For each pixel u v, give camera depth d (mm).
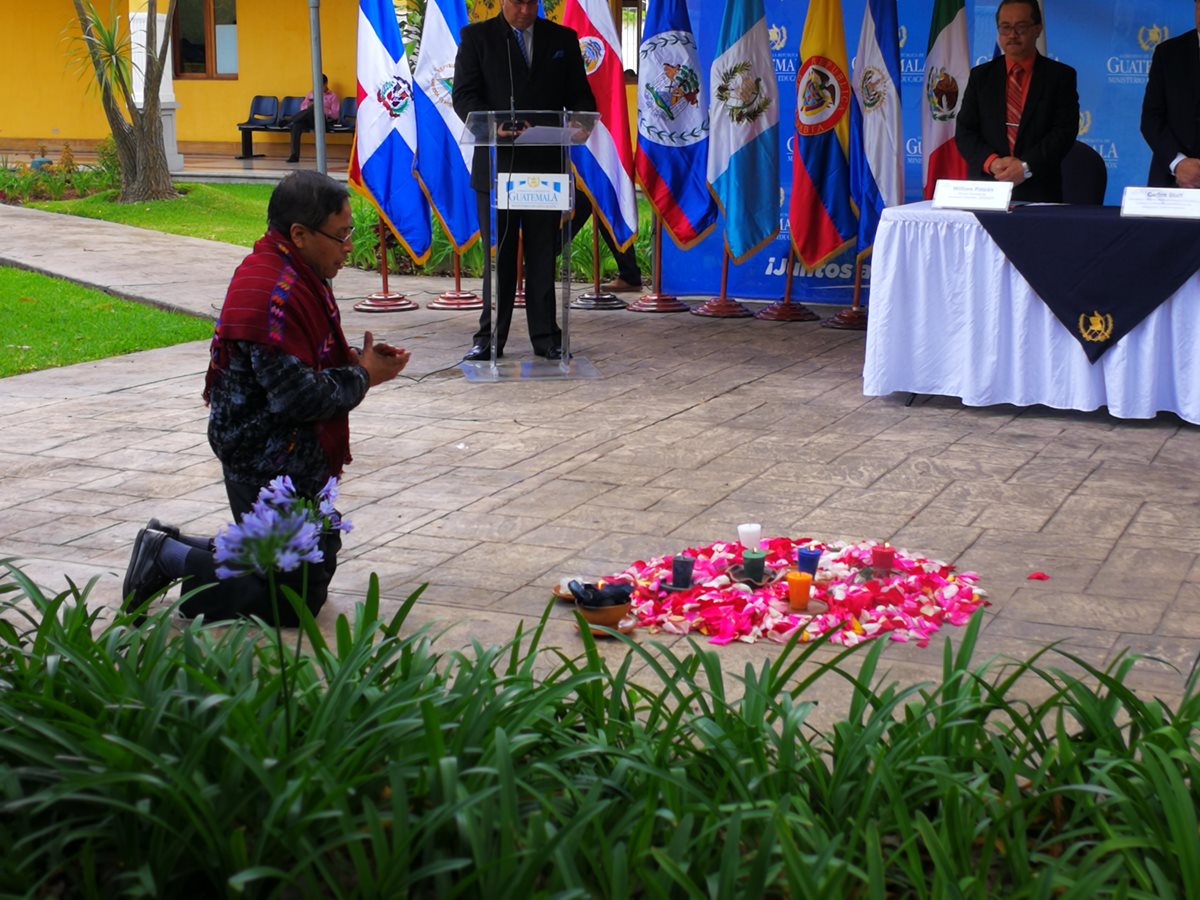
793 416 7379
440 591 4648
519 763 2750
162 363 8938
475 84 8391
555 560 4980
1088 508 5645
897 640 4172
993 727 3246
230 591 4246
